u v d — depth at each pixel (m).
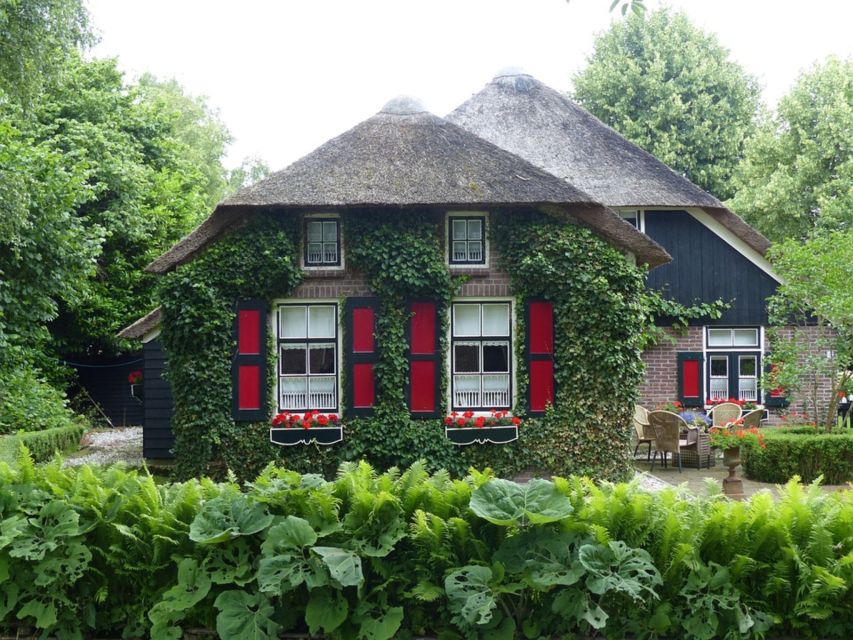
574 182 17.34
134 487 5.07
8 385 16.83
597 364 11.70
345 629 4.45
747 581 4.56
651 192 17.06
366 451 11.66
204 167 40.09
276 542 4.37
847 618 4.46
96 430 23.08
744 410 16.41
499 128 18.77
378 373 11.70
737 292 17.06
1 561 4.64
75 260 17.41
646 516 4.62
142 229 23.91
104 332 23.42
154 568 4.66
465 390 11.98
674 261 17.09
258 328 11.75
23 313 16.78
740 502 4.73
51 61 15.68
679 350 17.05
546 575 4.25
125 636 4.70
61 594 4.64
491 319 12.05
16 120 17.69
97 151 23.28
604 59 32.72
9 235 14.70
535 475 11.73
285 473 4.96
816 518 4.66
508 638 4.32
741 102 32.06
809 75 28.25
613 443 11.72
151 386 15.05
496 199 11.60
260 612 4.37
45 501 4.86
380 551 4.43
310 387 11.96
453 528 4.59
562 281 11.75
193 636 4.64
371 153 12.46
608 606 4.51
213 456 11.63
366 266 11.84
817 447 12.27
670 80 31.48
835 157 27.48
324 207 11.64
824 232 17.31
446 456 11.62
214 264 11.67
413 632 4.64
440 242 11.95
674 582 4.47
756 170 28.91
